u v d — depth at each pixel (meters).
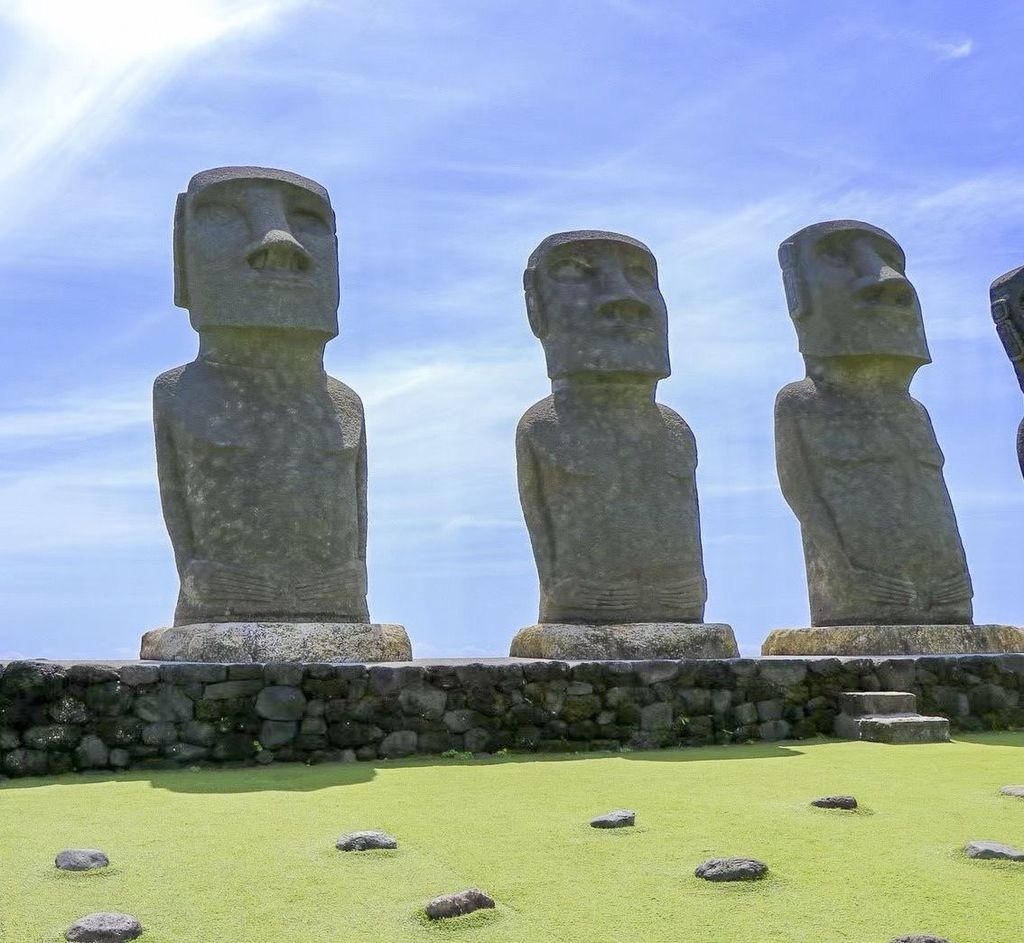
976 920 4.79
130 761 8.84
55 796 7.58
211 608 10.98
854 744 10.41
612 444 12.88
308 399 11.89
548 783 8.02
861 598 13.77
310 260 11.87
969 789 7.59
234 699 9.14
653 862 5.66
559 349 13.05
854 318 14.41
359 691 9.48
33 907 5.03
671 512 12.88
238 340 11.71
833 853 5.80
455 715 9.72
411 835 6.25
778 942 4.57
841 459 14.16
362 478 12.32
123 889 5.28
